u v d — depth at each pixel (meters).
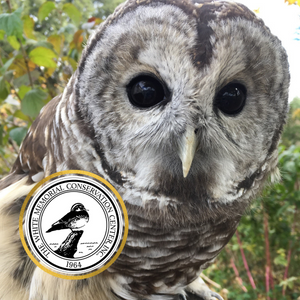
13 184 0.25
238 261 0.64
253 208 0.28
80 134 0.20
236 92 0.19
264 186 0.25
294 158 0.42
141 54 0.18
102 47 0.19
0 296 0.23
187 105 0.18
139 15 0.18
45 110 0.26
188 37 0.17
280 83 0.20
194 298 0.31
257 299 0.57
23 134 0.36
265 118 0.21
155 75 0.18
